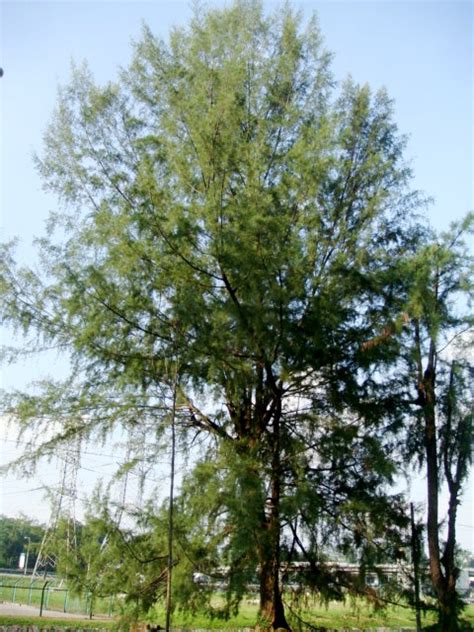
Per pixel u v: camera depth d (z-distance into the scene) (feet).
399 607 49.11
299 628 48.70
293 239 45.39
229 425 51.06
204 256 47.06
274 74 57.26
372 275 48.57
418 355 50.72
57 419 50.67
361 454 49.37
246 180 50.72
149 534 45.98
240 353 47.14
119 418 49.83
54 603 94.94
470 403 53.01
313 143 48.29
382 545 48.39
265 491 42.83
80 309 46.78
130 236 48.01
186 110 53.26
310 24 58.75
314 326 45.57
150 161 51.39
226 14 57.88
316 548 48.37
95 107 53.52
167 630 37.01
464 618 50.80
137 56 57.41
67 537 47.60
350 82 57.06
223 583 43.70
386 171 53.11
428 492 52.85
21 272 50.49
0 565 189.78
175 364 46.14
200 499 41.65
